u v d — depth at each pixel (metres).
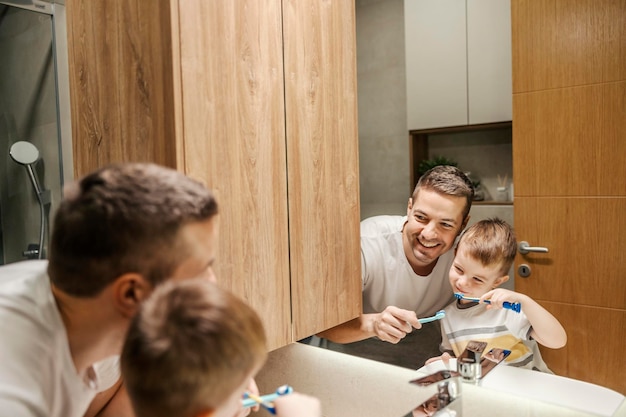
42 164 1.86
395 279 1.05
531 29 0.82
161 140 0.86
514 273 0.89
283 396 0.77
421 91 0.95
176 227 0.59
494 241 0.90
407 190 1.00
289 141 1.01
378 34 1.00
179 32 0.83
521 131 0.85
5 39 1.87
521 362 0.89
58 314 0.67
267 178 0.97
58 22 1.84
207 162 0.88
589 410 0.82
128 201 0.58
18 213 1.92
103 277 0.60
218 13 0.88
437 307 0.99
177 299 0.51
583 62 0.78
